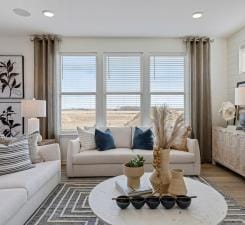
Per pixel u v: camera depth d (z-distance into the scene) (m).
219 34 4.58
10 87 4.66
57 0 3.12
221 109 4.42
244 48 4.29
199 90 4.69
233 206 2.68
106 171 3.74
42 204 2.71
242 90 3.56
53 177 3.08
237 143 3.69
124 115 4.86
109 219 1.52
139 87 4.84
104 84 4.80
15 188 2.15
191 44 4.69
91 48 4.75
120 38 4.76
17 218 2.02
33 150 3.04
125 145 4.23
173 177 1.84
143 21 3.87
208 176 3.83
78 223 2.29
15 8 3.36
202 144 4.66
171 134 1.90
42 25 4.05
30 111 3.78
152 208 1.66
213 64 4.83
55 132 4.58
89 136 4.02
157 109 1.93
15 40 4.66
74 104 4.82
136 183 1.97
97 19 3.78
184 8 3.37
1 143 2.73
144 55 4.79
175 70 4.85
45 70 4.58
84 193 3.07
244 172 3.50
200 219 1.51
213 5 3.27
